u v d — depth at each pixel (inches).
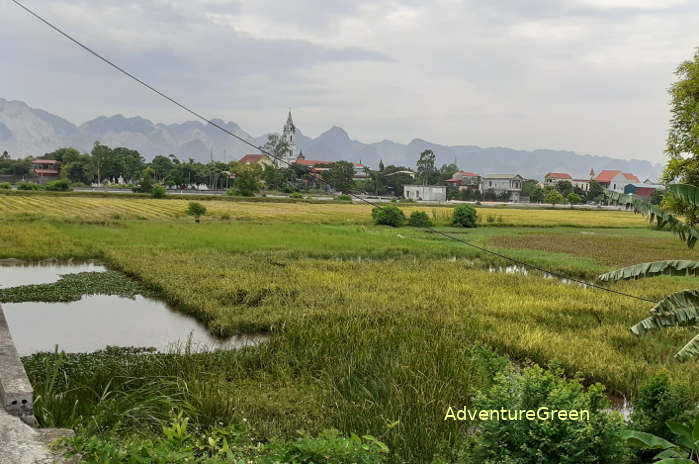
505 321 558.6
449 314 576.7
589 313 609.9
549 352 437.1
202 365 373.4
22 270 881.5
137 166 5492.1
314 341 432.5
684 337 507.2
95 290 717.9
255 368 384.5
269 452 164.7
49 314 588.4
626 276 320.5
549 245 1432.1
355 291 692.1
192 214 1909.4
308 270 860.6
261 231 1547.7
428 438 250.1
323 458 156.3
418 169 5674.2
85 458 147.9
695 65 1058.7
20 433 178.7
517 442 189.3
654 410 218.7
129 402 271.6
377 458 161.5
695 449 192.7
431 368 346.6
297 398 321.7
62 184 3216.0
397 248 1239.5
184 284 711.7
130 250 1053.2
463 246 1336.1
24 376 220.5
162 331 531.8
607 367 402.6
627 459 193.5
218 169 5196.9
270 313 570.6
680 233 315.9
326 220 2033.7
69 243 1141.7
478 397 207.3
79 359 419.8
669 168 1079.0
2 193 2787.9
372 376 340.2
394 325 506.0
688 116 1071.0
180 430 160.6
